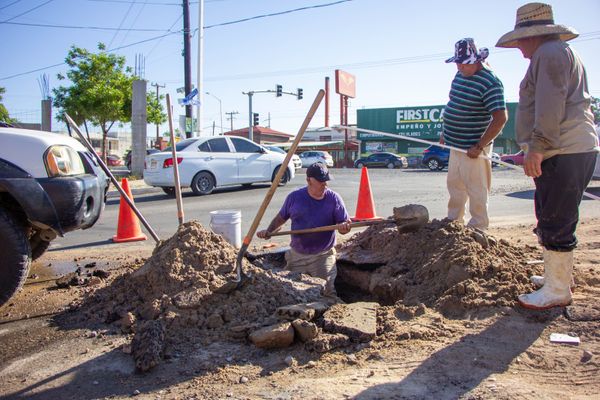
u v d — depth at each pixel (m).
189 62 21.08
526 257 4.66
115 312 4.09
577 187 3.41
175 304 3.85
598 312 3.49
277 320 3.63
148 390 3.03
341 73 45.81
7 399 3.03
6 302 4.35
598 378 2.84
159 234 8.34
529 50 3.53
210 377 3.12
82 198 4.71
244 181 14.09
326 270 4.76
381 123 48.09
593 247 5.56
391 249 4.86
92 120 25.66
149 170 13.12
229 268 4.23
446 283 4.01
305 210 4.71
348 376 3.02
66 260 6.57
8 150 4.47
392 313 3.80
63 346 3.70
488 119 4.91
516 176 18.92
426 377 2.93
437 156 25.91
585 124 3.35
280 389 2.92
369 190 8.62
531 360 3.05
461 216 5.28
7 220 4.25
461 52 4.76
